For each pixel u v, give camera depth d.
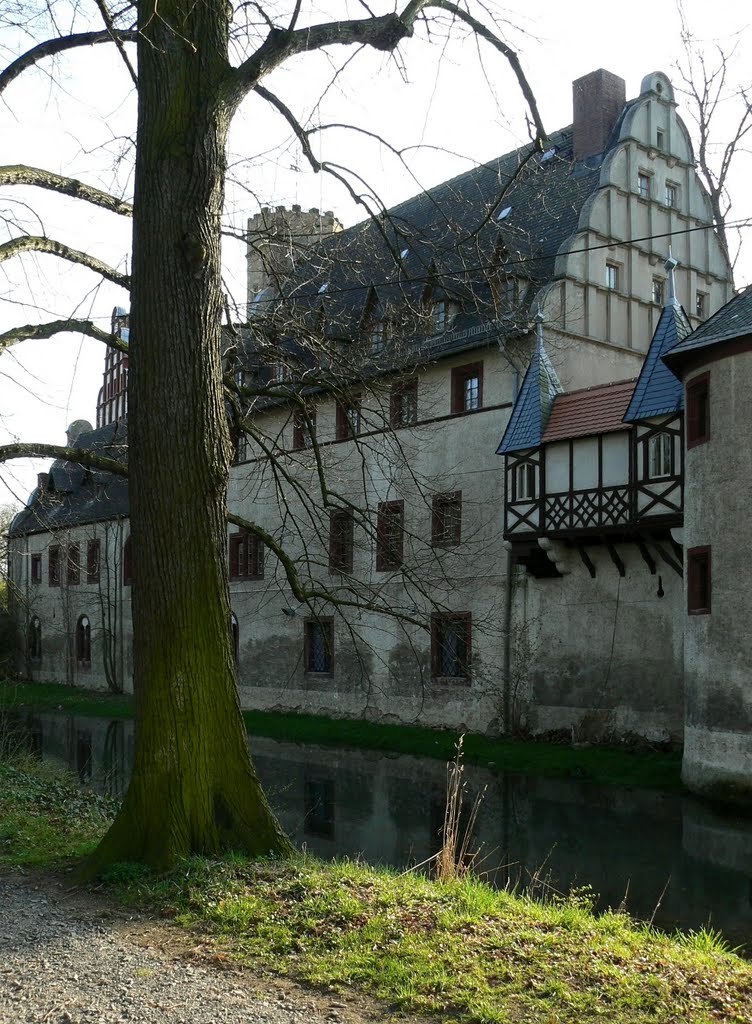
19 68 9.23
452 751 22.41
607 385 21.52
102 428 42.72
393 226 10.33
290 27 8.11
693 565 17.62
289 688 30.73
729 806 16.08
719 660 16.59
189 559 8.11
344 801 17.19
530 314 23.17
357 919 6.66
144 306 8.21
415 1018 5.11
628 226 25.16
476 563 24.56
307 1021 5.00
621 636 21.31
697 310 26.64
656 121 26.05
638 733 20.81
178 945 6.16
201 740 8.00
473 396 25.25
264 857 7.96
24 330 9.91
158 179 8.18
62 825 10.30
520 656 23.48
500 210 27.33
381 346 15.19
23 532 17.28
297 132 9.52
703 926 9.65
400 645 26.69
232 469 33.84
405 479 26.44
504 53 8.77
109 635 40.69
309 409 12.35
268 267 11.41
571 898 8.68
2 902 7.11
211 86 8.20
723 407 16.91
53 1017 5.00
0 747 18.50
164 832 7.74
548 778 19.17
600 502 20.67
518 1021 5.09
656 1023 5.11
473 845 13.64
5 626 46.72
